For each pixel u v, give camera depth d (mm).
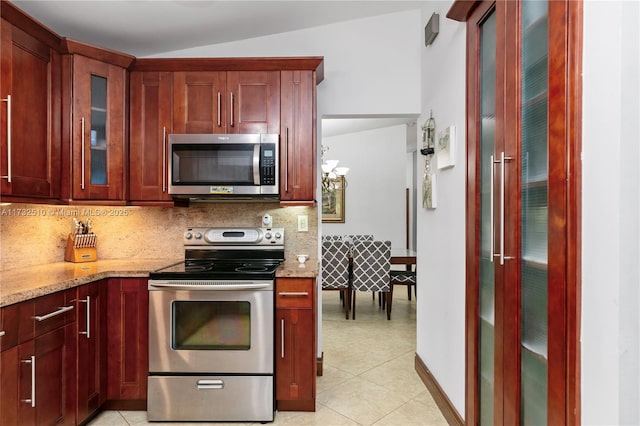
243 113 2465
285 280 2213
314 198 2461
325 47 2898
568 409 1020
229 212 2799
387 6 2766
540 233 1226
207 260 2682
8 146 1828
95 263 2553
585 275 971
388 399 2416
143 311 2223
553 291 1082
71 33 2525
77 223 2590
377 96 2893
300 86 2465
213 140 2420
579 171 992
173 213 2801
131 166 2469
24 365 1604
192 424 2141
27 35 1954
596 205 932
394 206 6238
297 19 2713
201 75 2467
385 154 6328
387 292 4328
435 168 2447
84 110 2268
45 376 1731
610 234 882
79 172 2250
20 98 1912
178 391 2152
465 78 1920
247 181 2418
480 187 1754
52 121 2148
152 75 2471
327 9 2654
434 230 2453
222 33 2713
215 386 2154
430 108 2582
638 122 844
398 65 2887
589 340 956
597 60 925
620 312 860
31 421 1641
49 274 2057
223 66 2455
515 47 1350
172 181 2416
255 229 2707
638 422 862
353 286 4344
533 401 1274
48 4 2162
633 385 857
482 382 1738
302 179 2463
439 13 2367
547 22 1167
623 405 859
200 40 2771
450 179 2146
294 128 2463
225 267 2404
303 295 2209
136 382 2219
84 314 2008
